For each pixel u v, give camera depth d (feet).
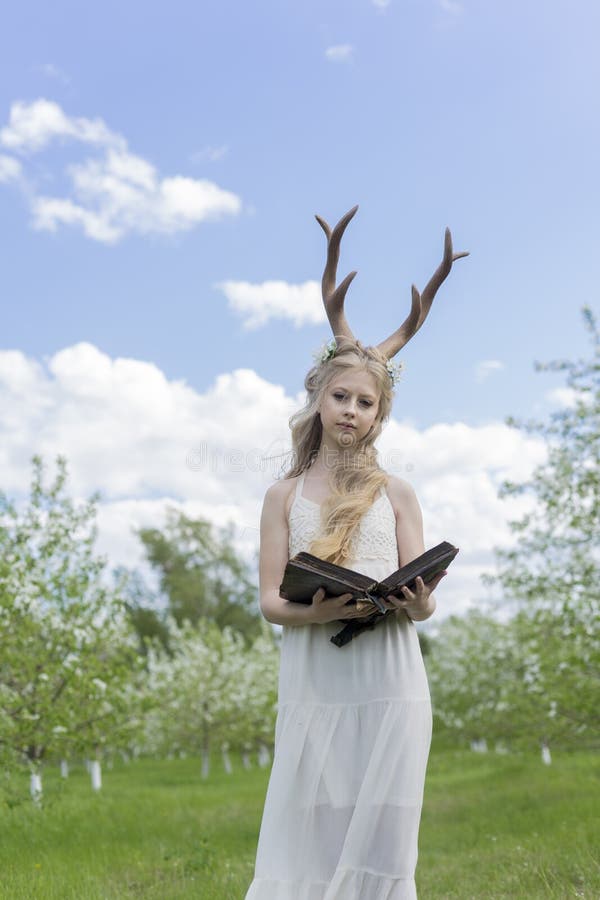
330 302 10.91
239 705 76.13
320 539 9.72
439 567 9.02
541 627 33.83
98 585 34.40
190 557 155.02
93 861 23.90
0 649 30.19
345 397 10.22
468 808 37.50
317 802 9.16
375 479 10.12
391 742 9.06
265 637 92.63
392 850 8.80
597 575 31.50
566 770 51.85
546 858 20.97
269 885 8.84
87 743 32.17
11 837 27.61
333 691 9.40
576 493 31.07
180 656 82.33
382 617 9.48
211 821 34.53
